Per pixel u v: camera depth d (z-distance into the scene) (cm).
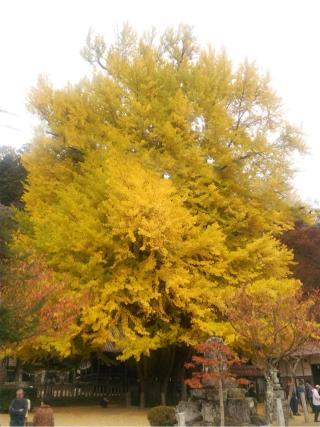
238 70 2133
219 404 1273
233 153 1930
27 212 2188
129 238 1551
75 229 1564
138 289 1459
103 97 1988
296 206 2097
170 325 1579
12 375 2216
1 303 1172
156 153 1850
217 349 1272
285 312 1277
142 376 1881
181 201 1638
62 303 1284
